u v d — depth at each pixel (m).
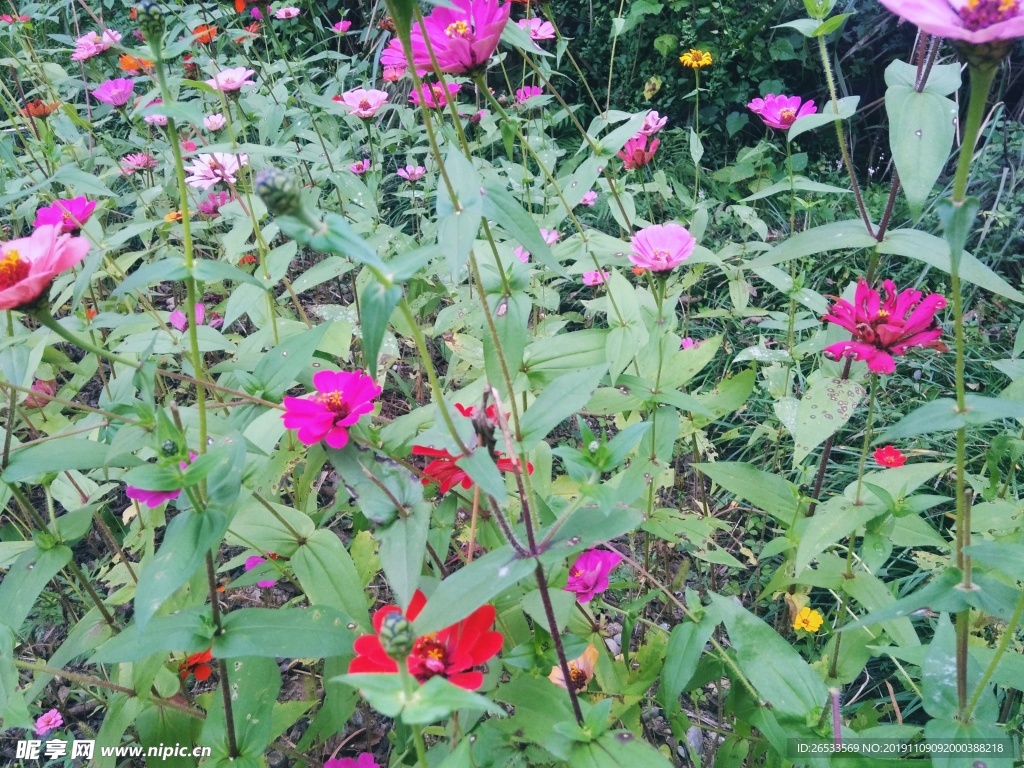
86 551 2.96
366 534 2.09
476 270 1.42
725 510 2.93
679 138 5.11
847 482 3.06
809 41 5.41
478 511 1.86
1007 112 4.80
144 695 1.80
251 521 1.73
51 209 2.31
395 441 1.63
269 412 1.69
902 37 5.23
